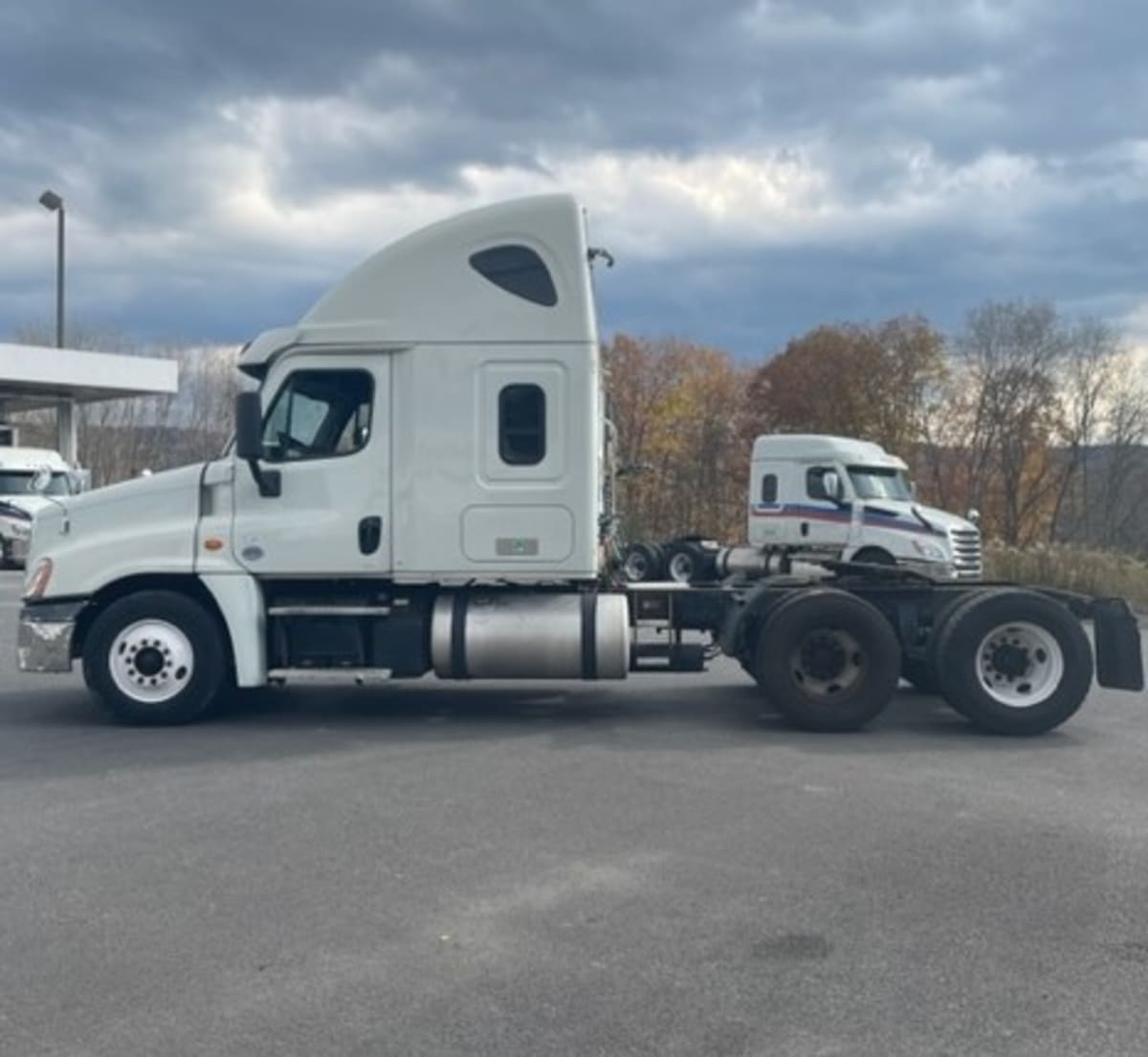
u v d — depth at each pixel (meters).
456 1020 4.51
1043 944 5.27
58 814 7.32
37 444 60.56
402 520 9.93
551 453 9.89
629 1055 4.23
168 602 10.06
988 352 59.12
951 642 9.97
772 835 6.91
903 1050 4.27
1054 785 8.22
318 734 9.84
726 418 64.56
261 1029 4.43
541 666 10.05
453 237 9.95
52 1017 4.54
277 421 10.01
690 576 23.92
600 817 7.29
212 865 6.33
